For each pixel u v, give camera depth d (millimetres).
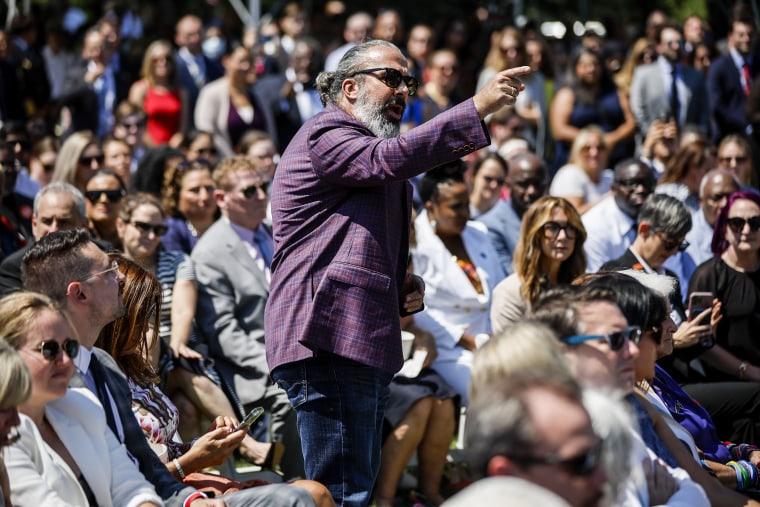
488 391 4875
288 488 7480
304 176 7844
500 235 14617
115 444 7410
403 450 10984
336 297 7703
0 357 6094
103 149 15969
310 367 7867
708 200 14469
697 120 21828
